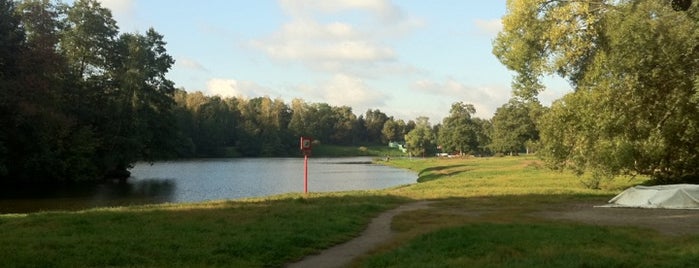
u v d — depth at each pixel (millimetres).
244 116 151500
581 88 24469
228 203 19938
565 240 11031
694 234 11898
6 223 13891
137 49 55875
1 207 27156
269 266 9570
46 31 42688
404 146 167000
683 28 20828
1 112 36125
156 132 59250
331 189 38938
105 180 49750
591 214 16328
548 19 26016
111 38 54438
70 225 13328
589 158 23688
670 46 20953
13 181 43375
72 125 45594
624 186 26688
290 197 22750
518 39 27234
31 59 37062
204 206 18672
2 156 37906
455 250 10203
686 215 15688
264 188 40062
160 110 60031
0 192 36969
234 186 41969
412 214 16875
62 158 44688
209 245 10656
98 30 52406
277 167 77250
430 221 15148
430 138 142375
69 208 26594
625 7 22672
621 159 22109
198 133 129875
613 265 8688
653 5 21703
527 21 26469
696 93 19875
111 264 8945
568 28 25484
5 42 35781
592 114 22844
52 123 39281
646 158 22828
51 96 40094
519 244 10633
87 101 51844
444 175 48750
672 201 17922
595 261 8883
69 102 48906
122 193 36062
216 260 9508
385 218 16000
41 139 40406
